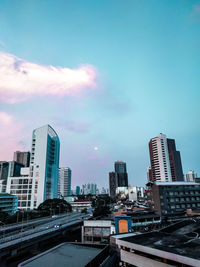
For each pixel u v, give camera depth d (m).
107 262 24.03
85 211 140.50
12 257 50.78
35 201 147.38
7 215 99.75
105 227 55.75
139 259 15.78
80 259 25.41
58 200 142.00
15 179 156.00
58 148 186.38
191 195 94.88
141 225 63.88
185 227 22.31
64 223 85.19
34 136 168.62
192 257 12.16
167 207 90.44
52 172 167.25
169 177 170.38
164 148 178.75
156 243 15.72
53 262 24.38
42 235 60.19
